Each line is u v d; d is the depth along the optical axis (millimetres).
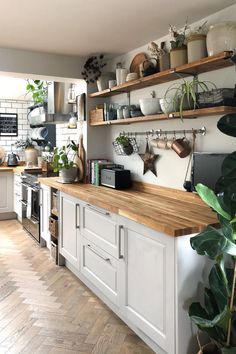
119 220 2377
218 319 1625
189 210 2279
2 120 6055
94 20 2588
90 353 2115
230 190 1657
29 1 2250
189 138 2654
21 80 4707
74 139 4418
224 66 2293
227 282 1738
